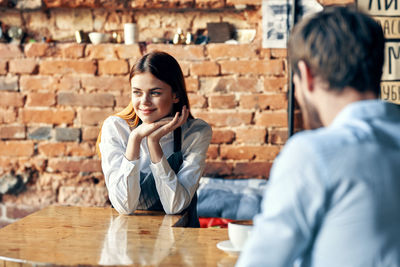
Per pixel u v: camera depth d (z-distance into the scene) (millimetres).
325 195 723
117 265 1159
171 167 1885
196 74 2961
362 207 713
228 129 2982
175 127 1737
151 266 1154
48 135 3020
